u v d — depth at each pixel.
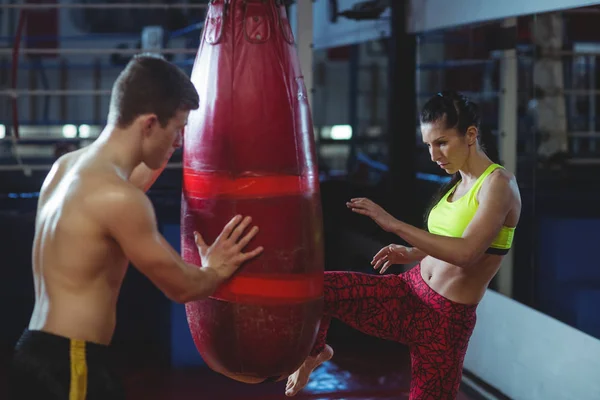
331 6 4.95
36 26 8.25
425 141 2.38
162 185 5.16
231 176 1.99
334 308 2.43
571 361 3.18
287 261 2.01
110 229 1.88
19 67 8.19
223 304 2.04
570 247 4.09
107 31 8.30
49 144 6.81
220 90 2.01
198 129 2.06
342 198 4.95
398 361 4.26
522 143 4.14
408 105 4.73
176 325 4.15
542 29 4.24
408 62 4.68
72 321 1.90
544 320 3.38
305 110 2.08
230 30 2.03
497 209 2.24
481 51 4.40
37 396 1.87
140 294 4.45
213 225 2.02
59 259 1.91
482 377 3.87
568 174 5.03
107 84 8.48
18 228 4.43
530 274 4.00
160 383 3.94
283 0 2.10
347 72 9.66
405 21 4.63
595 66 6.44
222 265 1.98
